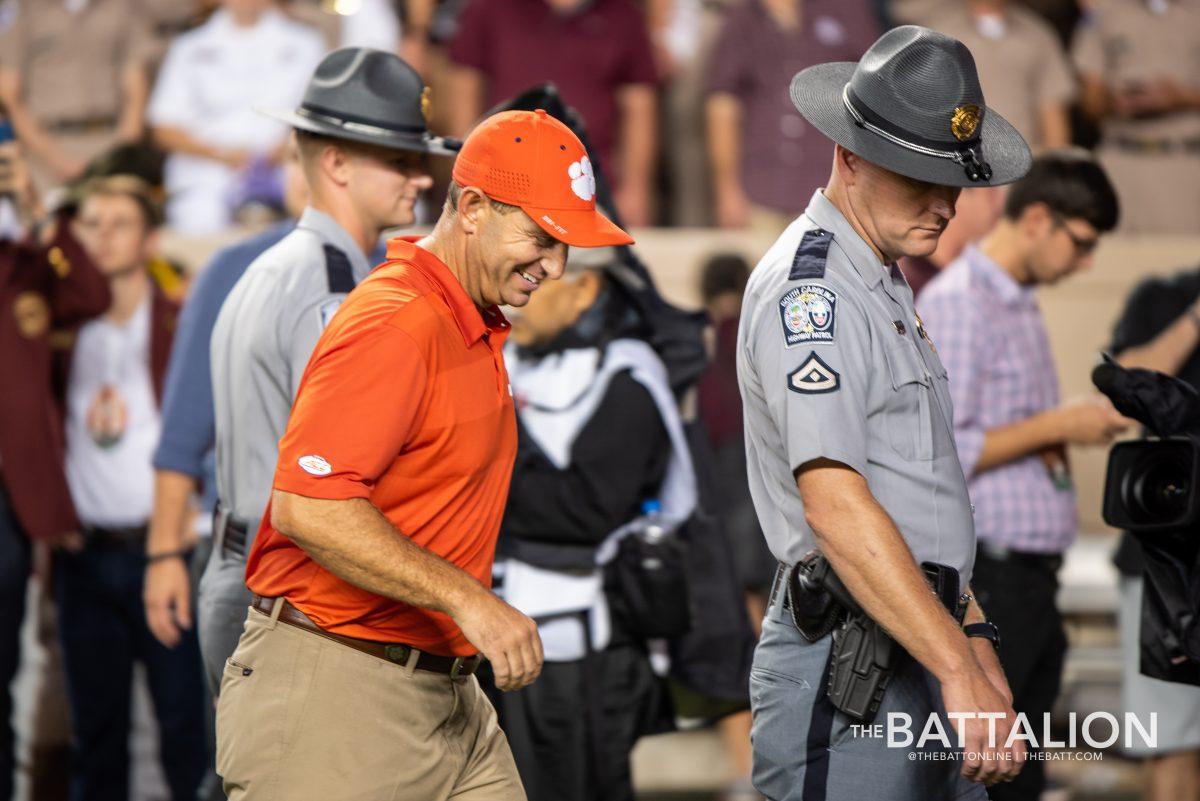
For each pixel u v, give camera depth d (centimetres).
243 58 2716
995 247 1634
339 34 2759
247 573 1097
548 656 1463
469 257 1048
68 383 1958
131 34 2772
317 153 1330
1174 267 2614
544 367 1488
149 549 1648
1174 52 2708
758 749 1133
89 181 1967
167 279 2178
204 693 1894
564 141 1030
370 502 1001
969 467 1574
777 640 1119
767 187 2594
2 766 1839
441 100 2748
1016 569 1591
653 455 1506
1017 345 1614
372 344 1004
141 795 2078
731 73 2603
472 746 1130
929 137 1045
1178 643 1216
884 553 1008
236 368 1301
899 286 1128
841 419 1029
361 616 1049
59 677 2181
